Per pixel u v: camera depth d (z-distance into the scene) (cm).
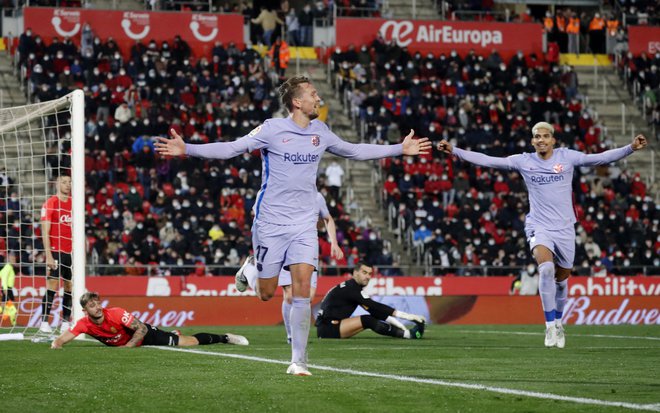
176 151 2480
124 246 7712
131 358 3148
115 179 8388
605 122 10838
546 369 2817
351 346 3978
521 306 7506
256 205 2680
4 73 9594
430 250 8325
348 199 9112
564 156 3928
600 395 2166
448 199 8900
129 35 9831
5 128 4822
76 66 9144
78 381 2412
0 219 7419
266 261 2655
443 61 10300
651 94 10950
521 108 10106
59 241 4569
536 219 3962
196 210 8081
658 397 2133
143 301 6856
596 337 5125
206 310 6975
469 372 2705
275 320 7088
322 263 8031
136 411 1931
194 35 10031
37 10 9594
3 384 2352
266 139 2611
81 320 3731
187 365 2873
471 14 11481
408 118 9644
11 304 5866
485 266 7944
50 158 8462
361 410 1933
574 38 11469
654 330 6116
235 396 2120
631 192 9494
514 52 10900
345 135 9788
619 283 7788
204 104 9319
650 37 11338
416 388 2259
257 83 9506
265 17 10700
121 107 8862
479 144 9544
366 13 11062
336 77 10231
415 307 7300
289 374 2580
